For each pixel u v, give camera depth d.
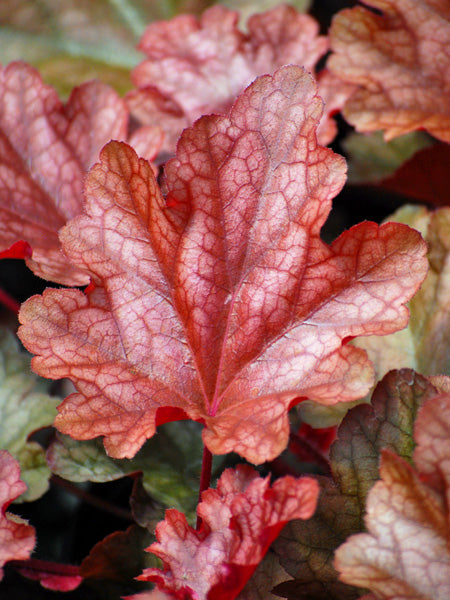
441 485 0.48
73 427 0.50
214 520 0.50
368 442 0.51
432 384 0.51
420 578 0.48
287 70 0.51
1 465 0.50
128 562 0.53
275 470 0.56
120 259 0.51
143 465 0.55
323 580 0.50
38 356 0.50
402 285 0.50
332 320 0.50
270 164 0.51
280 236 0.51
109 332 0.51
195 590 0.49
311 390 0.49
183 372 0.51
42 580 0.53
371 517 0.48
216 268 0.51
